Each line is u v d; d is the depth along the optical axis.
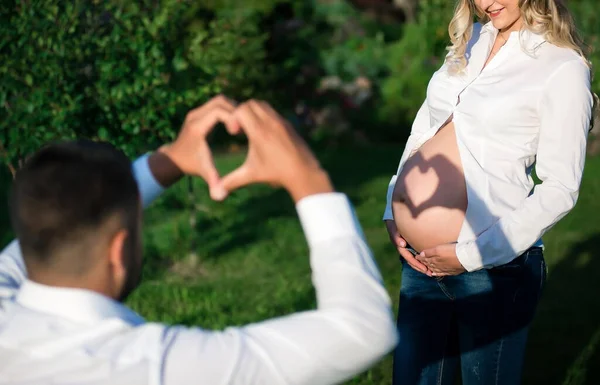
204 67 5.70
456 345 3.02
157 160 1.49
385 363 4.20
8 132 4.92
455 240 2.82
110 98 5.23
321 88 12.71
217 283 5.57
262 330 1.28
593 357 4.45
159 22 5.32
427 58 12.73
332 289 1.26
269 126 1.30
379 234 6.95
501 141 2.76
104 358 1.25
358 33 15.44
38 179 1.29
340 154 10.97
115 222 1.30
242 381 1.24
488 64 2.84
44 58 4.93
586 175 9.18
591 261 6.18
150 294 5.31
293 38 13.22
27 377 1.26
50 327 1.28
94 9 5.30
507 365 2.83
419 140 3.01
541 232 2.65
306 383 1.25
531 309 2.82
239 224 7.04
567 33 2.74
